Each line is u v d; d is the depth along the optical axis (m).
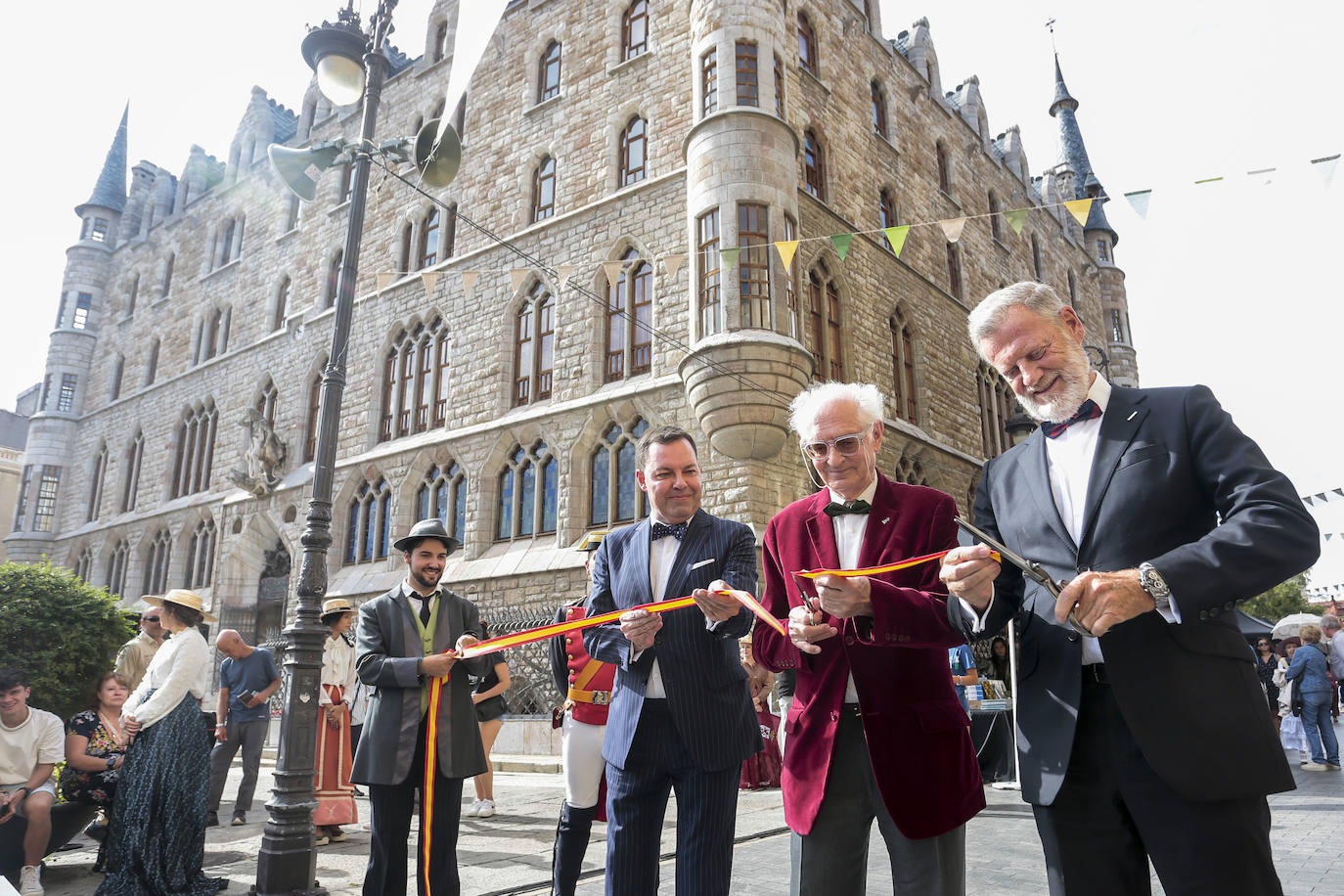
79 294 34.88
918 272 21.80
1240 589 1.69
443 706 4.17
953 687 2.65
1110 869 2.02
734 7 16.58
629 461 16.70
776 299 14.94
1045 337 2.24
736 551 3.27
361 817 8.74
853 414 2.79
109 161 37.69
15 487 39.38
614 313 17.95
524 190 20.55
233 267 28.98
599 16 20.44
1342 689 19.22
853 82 21.25
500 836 6.80
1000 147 31.27
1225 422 2.01
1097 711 2.07
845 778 2.56
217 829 7.68
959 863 2.48
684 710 3.05
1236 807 1.85
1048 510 2.23
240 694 8.16
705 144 15.95
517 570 16.92
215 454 26.39
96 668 10.50
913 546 2.66
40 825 5.29
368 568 20.42
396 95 25.09
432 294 21.64
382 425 22.11
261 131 30.81
